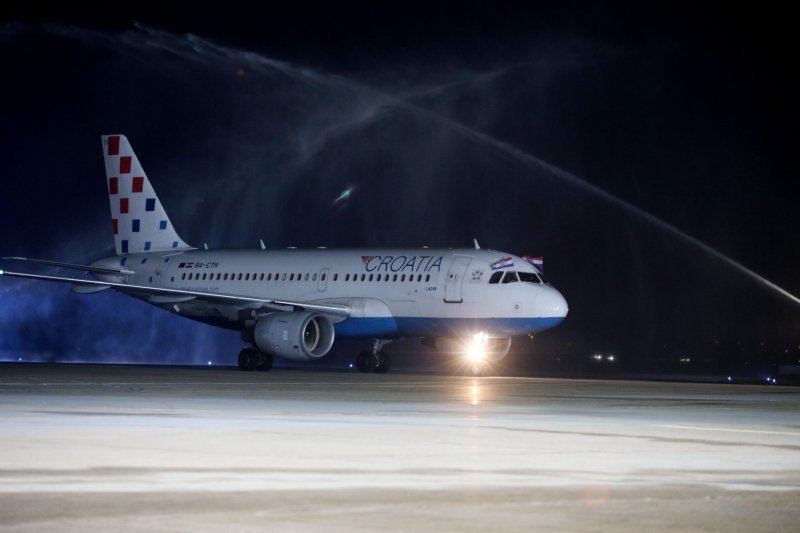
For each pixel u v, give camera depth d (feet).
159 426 66.33
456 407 85.87
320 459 50.14
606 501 39.01
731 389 118.42
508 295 153.17
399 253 164.66
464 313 156.04
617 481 43.80
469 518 35.70
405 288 159.94
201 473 45.44
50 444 55.57
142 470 46.21
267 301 162.71
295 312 156.56
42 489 41.19
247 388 112.27
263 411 79.71
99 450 53.06
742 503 38.83
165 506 37.65
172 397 95.45
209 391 105.81
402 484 42.70
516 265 156.25
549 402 93.50
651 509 37.47
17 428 64.34
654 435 62.80
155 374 146.20
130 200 192.54
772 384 139.95
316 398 96.07
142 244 191.42
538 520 35.45
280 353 155.43
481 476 44.91
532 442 58.08
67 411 77.77
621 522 35.24
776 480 44.42
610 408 86.63
